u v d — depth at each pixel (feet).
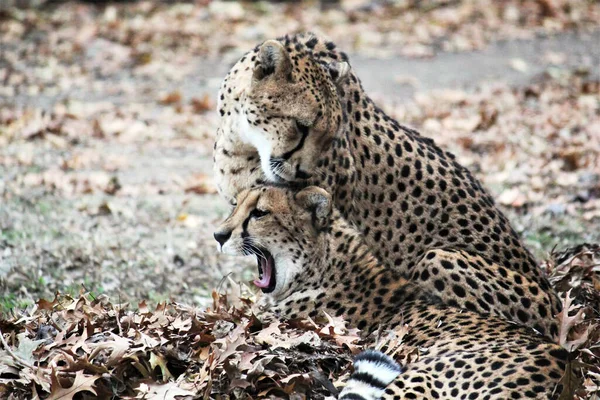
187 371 28.71
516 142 64.23
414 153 36.55
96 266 43.57
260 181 35.55
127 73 83.25
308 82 34.22
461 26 98.17
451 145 64.34
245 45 90.74
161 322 31.42
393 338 29.48
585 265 38.22
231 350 28.40
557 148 62.44
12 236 46.29
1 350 28.96
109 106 73.46
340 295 33.19
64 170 59.06
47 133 66.08
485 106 73.46
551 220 50.42
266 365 28.63
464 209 35.96
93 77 81.92
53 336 30.86
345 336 30.22
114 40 90.48
